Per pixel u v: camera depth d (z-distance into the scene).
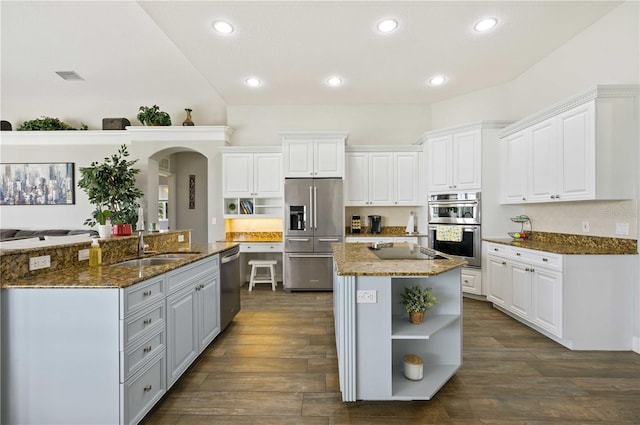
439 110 4.85
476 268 3.83
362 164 4.69
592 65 2.83
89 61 3.84
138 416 1.58
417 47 3.18
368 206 4.92
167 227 6.80
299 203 4.41
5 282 1.50
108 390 1.47
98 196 4.36
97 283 1.50
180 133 4.85
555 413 1.72
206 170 6.24
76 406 1.48
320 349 2.54
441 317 2.09
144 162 4.88
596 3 2.53
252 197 4.71
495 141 3.78
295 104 4.96
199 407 1.79
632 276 2.47
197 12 2.56
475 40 3.06
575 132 2.63
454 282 2.15
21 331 1.48
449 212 4.11
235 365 2.28
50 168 5.20
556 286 2.56
